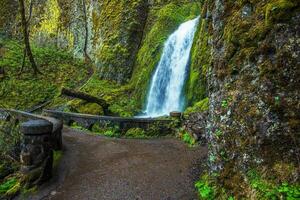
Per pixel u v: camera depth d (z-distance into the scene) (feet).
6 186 26.30
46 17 100.17
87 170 26.07
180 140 34.06
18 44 97.55
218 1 23.21
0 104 73.97
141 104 64.64
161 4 76.13
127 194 21.91
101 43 82.17
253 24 18.92
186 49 58.54
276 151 15.94
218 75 21.29
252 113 17.44
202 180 22.03
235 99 19.08
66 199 21.68
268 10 17.63
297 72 16.11
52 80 82.74
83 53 90.33
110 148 31.81
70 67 87.40
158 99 60.80
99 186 23.22
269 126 16.43
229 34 20.53
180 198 20.97
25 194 22.70
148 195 21.66
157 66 64.39
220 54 21.61
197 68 50.60
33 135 23.67
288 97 16.14
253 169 16.76
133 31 76.28
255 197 15.79
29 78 82.23
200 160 27.04
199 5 68.28
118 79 74.33
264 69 17.28
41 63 88.02
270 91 16.80
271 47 17.25
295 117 15.71
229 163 18.75
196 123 33.78
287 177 15.10
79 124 43.50
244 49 19.07
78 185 23.52
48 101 75.87
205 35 49.98
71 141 34.53
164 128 37.24
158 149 31.07
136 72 71.41
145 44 72.33
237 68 19.42
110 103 65.87
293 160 15.26
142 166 26.55
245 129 17.81
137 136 37.14
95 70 80.69
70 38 94.17
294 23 16.55
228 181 18.38
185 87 54.08
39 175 23.52
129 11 77.82
